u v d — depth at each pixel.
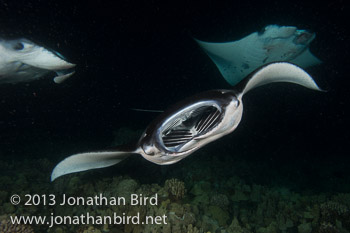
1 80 4.57
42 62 3.74
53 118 16.55
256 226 3.31
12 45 3.32
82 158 1.99
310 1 15.05
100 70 28.34
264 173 5.97
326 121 16.45
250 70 8.62
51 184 4.09
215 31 25.78
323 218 3.20
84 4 23.48
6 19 3.27
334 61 13.38
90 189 3.56
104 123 16.09
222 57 9.22
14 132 10.91
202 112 1.63
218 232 2.76
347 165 7.37
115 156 2.11
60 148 8.47
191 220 2.61
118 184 3.41
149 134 1.49
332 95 17.45
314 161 8.17
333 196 3.81
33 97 16.61
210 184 4.16
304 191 4.81
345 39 13.07
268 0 17.00
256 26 18.27
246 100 18.17
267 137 12.98
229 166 5.55
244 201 3.95
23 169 4.65
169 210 2.81
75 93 20.25
